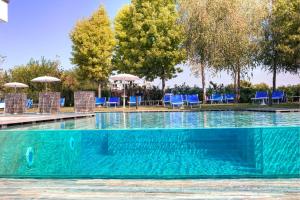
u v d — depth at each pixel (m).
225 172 5.61
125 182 5.27
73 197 4.38
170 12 31.28
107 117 17.75
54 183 5.25
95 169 5.78
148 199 4.23
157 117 17.20
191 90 32.25
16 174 5.82
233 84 31.41
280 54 27.05
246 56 28.03
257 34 28.06
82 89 32.59
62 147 5.84
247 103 29.36
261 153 5.65
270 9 28.41
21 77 33.28
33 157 5.83
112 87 33.69
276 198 4.21
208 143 5.79
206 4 27.81
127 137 5.86
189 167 5.73
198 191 4.60
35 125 13.34
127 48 32.00
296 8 26.31
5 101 18.08
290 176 5.60
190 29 28.23
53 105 18.22
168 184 5.07
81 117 17.12
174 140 5.85
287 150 5.63
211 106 25.72
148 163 5.79
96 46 32.50
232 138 5.72
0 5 11.66
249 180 5.36
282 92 26.56
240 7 27.75
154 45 30.36
